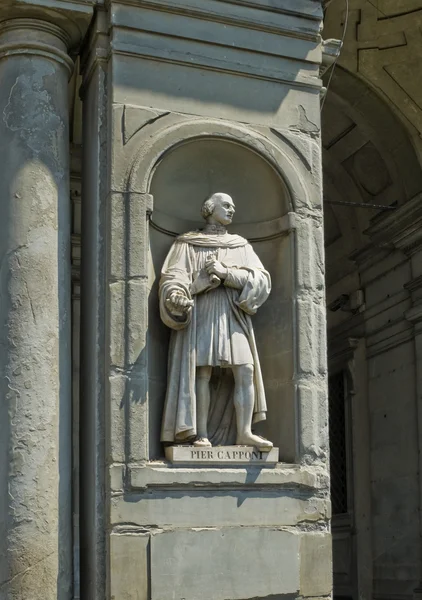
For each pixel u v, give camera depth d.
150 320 9.62
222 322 9.59
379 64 14.88
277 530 9.35
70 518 9.10
